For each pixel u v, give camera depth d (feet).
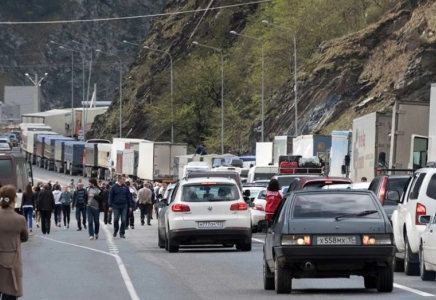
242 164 477.77
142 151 570.05
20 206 324.80
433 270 126.00
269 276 117.29
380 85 480.64
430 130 226.17
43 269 148.36
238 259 165.37
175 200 182.39
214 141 655.76
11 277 91.56
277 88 617.62
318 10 625.41
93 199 233.76
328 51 532.32
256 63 643.04
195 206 180.55
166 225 185.98
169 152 555.28
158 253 182.09
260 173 364.17
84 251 189.47
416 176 142.41
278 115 563.07
